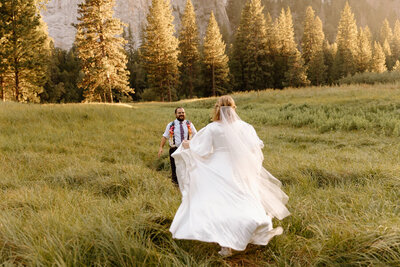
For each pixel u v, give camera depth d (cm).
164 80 5166
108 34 3697
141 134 1295
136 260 269
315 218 364
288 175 600
